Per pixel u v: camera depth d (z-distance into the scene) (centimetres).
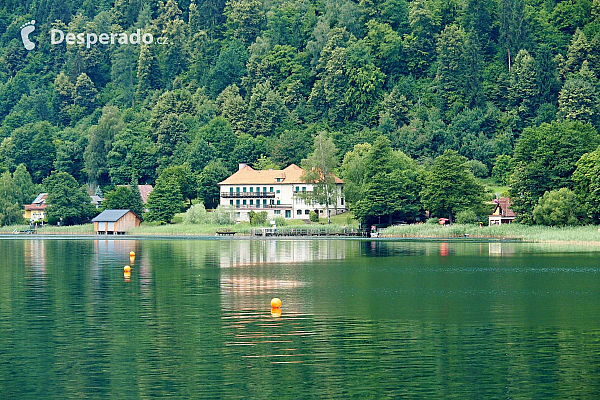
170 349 6038
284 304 8194
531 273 11156
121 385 5141
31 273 11275
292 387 5091
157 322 7106
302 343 6244
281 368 5516
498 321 7206
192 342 6272
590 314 7575
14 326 6919
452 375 5353
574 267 11969
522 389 5059
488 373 5400
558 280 10300
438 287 9581
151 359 5747
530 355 5872
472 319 7294
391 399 4872
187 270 11656
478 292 9138
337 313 7612
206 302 8306
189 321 7156
